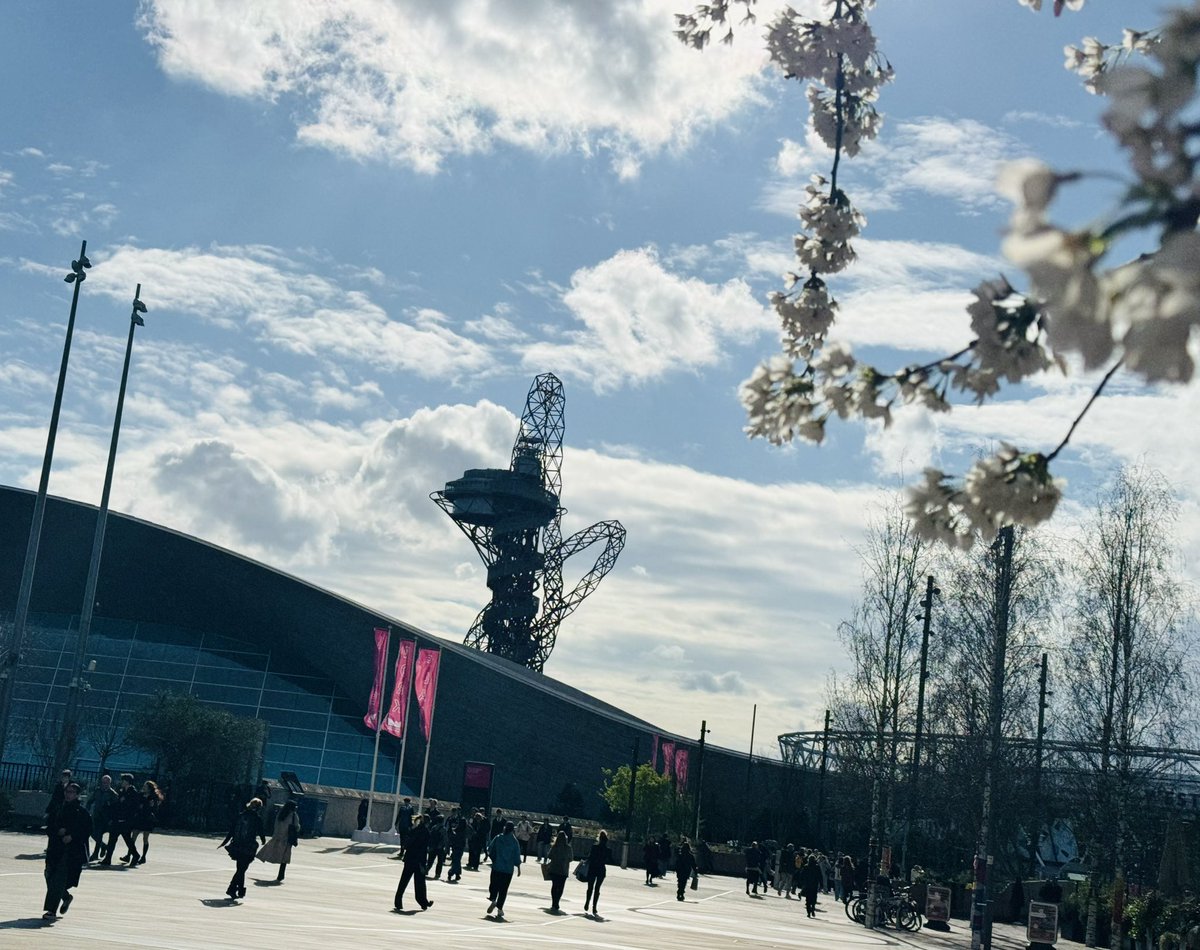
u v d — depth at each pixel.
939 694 52.84
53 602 98.75
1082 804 45.59
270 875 31.61
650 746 95.44
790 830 91.62
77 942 15.52
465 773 60.22
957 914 57.00
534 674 106.62
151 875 27.64
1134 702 42.75
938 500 4.71
